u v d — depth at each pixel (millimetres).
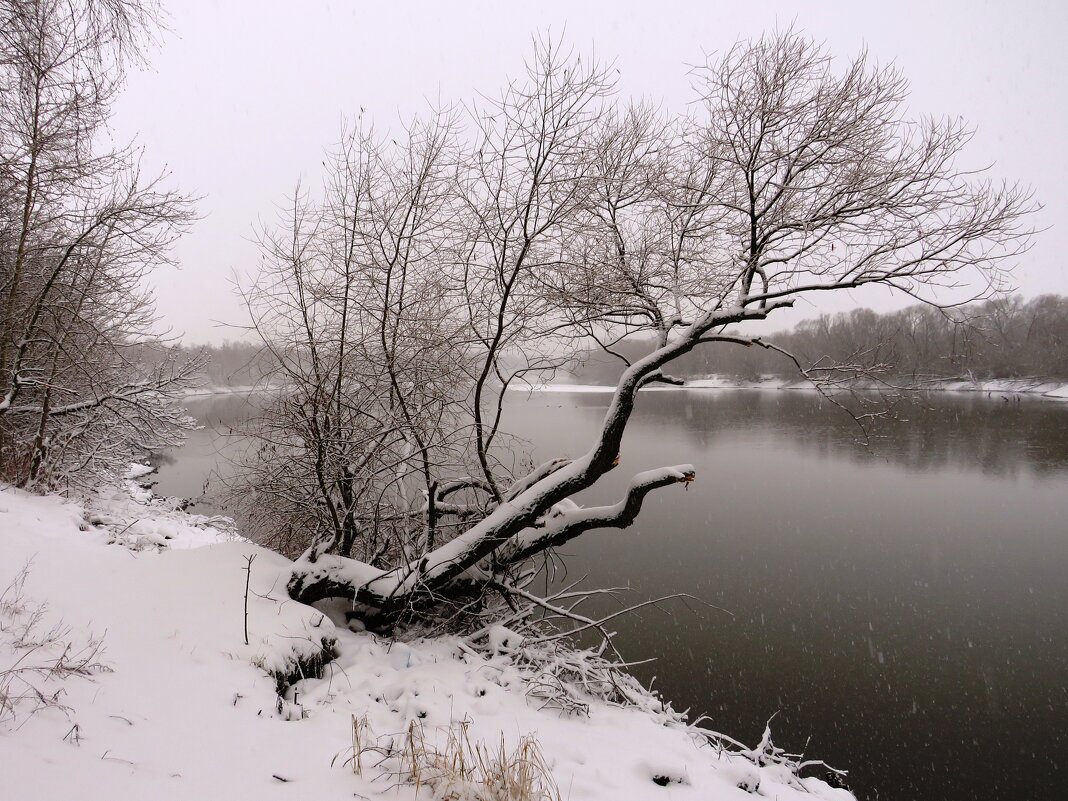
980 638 11500
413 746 3262
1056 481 23094
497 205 6395
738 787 4383
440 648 6027
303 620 5184
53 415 10203
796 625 12023
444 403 7113
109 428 11273
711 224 6777
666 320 6762
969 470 25359
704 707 9492
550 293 6742
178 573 5512
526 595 6738
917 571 14742
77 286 9945
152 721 3275
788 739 8766
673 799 3816
